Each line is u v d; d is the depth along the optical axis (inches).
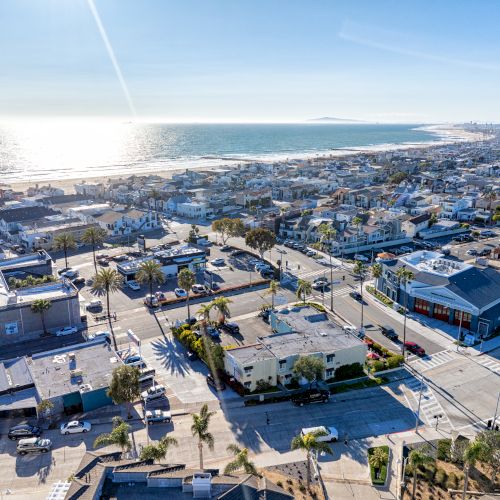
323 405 3095.5
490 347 3914.9
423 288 4517.7
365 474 2464.3
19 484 2393.0
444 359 3713.1
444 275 4544.8
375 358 3693.4
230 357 3329.2
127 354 3695.9
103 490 1902.1
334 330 3747.5
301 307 4279.0
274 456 2600.9
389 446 2691.9
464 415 2999.5
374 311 4655.5
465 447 2384.4
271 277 5605.3
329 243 6742.1
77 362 3417.8
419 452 2249.0
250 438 2763.3
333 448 2672.2
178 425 2876.5
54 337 4148.6
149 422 2881.4
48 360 3447.3
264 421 2923.2
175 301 4837.6
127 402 2891.2
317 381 3336.6
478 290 4382.4
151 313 4591.5
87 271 5841.5
